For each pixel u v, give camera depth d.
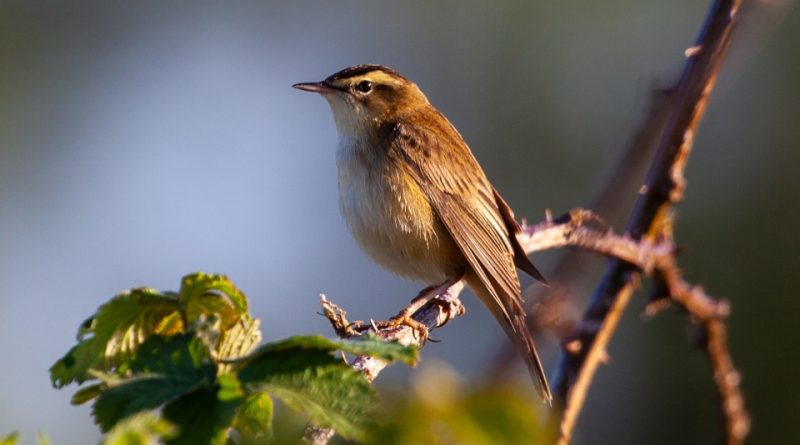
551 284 7.29
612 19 20.03
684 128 8.59
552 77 20.09
